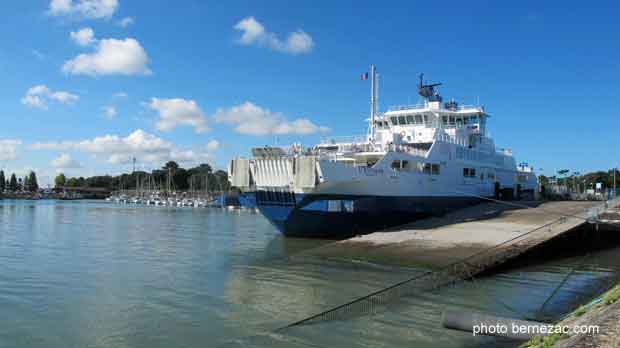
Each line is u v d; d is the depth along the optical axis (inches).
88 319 533.3
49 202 5649.6
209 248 1116.5
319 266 801.6
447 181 1349.7
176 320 526.3
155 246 1161.4
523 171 2021.4
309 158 1015.0
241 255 992.2
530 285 668.7
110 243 1230.3
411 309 540.7
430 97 1502.2
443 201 1331.2
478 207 1363.2
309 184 1012.5
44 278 755.4
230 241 1270.9
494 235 940.6
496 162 1696.6
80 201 6230.3
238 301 602.5
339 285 673.0
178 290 667.4
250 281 715.4
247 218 2442.2
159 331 489.4
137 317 538.3
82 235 1445.6
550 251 911.7
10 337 475.5
